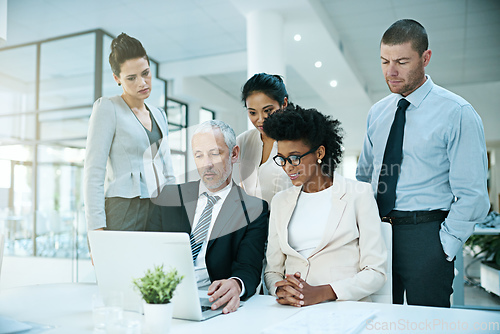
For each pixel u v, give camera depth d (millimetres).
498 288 3387
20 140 6375
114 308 802
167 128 1950
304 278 1184
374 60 5090
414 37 1493
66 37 5688
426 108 1526
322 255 1188
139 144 1766
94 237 971
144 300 794
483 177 1440
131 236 919
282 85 1638
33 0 4703
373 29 4449
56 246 5074
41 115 6332
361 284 1092
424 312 903
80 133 6121
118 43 1849
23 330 831
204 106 6988
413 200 1514
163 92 6695
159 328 780
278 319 888
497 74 5465
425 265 1485
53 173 6277
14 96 6438
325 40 4297
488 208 1449
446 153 1496
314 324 726
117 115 1808
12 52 6031
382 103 1684
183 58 6543
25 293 1166
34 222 5477
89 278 3885
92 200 1718
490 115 5855
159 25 5395
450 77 5750
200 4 4805
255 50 3850
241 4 3828
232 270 1194
